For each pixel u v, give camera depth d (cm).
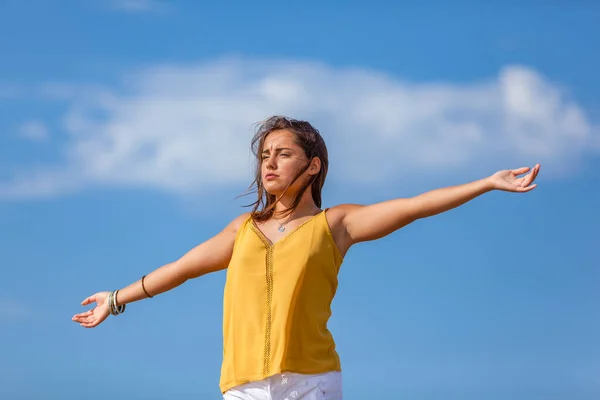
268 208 618
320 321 592
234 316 597
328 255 598
